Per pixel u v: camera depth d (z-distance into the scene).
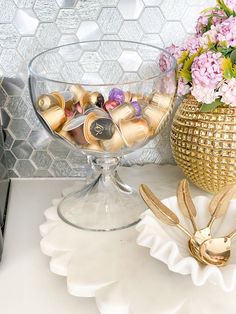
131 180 0.65
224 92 0.49
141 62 0.63
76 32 0.62
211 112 0.53
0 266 0.49
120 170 0.67
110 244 0.50
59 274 0.46
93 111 0.48
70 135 0.49
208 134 0.53
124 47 0.62
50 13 0.60
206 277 0.40
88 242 0.50
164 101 0.51
